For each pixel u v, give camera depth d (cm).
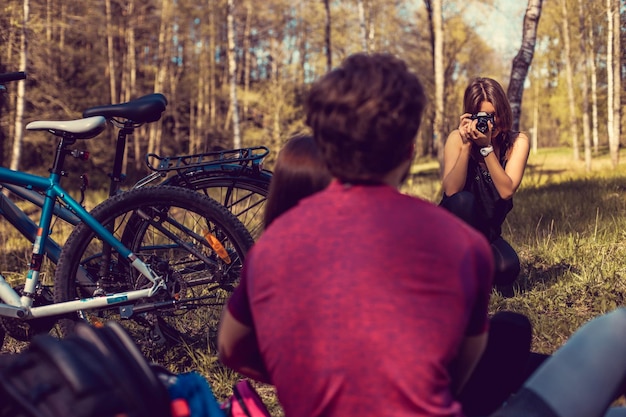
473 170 360
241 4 4116
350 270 128
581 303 394
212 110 4359
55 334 363
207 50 4444
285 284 132
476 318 137
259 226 361
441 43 2189
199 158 332
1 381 131
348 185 140
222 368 307
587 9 3177
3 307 296
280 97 2733
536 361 197
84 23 2923
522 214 777
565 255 500
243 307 153
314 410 129
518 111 1108
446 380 127
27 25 2141
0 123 2273
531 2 1093
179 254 334
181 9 3853
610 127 2873
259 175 332
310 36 4444
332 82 138
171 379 160
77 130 298
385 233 130
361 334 125
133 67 3772
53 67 2892
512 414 159
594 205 806
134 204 307
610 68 2788
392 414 123
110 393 128
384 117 134
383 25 3847
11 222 327
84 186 314
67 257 304
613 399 162
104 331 144
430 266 127
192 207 308
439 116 2061
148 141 4016
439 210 137
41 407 126
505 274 361
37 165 2956
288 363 131
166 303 307
